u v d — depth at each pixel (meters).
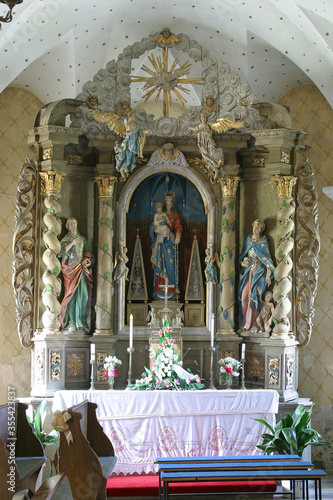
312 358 13.39
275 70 13.64
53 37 12.45
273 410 11.39
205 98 12.95
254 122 12.83
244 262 12.76
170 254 13.20
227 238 12.88
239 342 12.84
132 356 12.98
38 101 13.87
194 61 14.01
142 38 13.16
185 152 13.12
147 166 13.04
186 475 8.48
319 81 12.98
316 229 12.67
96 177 12.84
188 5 12.72
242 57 13.48
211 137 12.54
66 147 12.84
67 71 13.52
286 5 11.81
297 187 12.77
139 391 11.34
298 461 9.11
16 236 12.45
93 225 13.04
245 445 11.23
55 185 12.34
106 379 12.55
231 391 11.36
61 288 12.49
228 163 12.91
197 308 13.16
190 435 11.16
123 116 12.84
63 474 8.38
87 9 12.28
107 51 13.58
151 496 10.32
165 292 12.79
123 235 13.08
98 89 12.82
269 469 8.77
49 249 12.23
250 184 13.08
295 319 12.60
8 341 13.12
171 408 11.20
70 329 12.52
